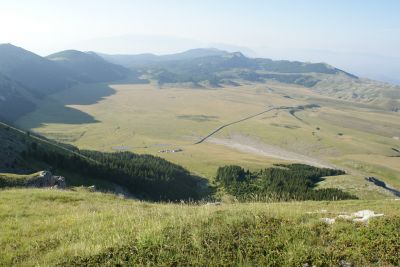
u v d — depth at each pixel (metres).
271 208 20.64
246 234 15.06
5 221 21.64
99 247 14.98
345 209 28.30
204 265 13.23
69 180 114.38
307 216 17.44
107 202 31.56
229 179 169.62
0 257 15.67
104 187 121.38
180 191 150.75
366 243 13.69
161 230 15.82
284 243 14.19
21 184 51.19
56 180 56.09
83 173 126.25
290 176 156.88
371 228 14.74
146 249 14.31
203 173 196.88
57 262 14.36
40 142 143.88
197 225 16.25
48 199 30.52
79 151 193.50
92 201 31.28
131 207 27.59
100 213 22.67
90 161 138.00
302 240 14.34
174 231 15.59
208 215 17.72
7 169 100.44
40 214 23.77
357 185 137.88
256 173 180.00
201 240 14.65
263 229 15.36
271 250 13.83
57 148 149.12
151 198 134.50
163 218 19.06
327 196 118.25
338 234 14.67
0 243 17.39
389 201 40.78
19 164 106.69
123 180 135.25
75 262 14.12
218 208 21.55
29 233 18.97
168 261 13.52
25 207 26.09
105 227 18.55
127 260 13.98
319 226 15.46
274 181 150.75
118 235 16.11
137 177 142.75
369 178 162.25
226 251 13.92
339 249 13.58
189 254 13.92
